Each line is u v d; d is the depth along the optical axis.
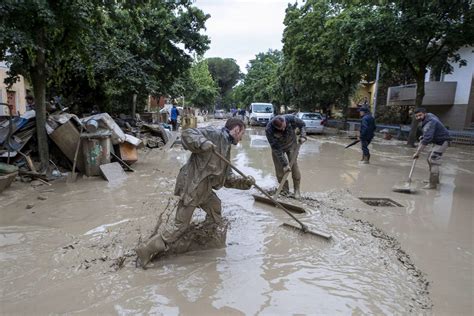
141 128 14.90
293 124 6.30
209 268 3.63
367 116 10.52
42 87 7.52
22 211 5.48
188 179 3.73
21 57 6.98
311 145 15.60
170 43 16.77
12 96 17.45
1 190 6.27
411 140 15.31
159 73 17.50
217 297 3.10
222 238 4.17
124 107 19.27
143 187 7.13
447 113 19.11
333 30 18.69
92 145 7.90
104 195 6.47
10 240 4.30
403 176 8.77
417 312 2.96
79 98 15.29
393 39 13.19
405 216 5.56
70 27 7.48
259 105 30.94
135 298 3.06
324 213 5.55
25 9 6.07
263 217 5.28
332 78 22.59
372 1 13.53
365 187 7.51
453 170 9.82
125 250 4.01
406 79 24.58
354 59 14.95
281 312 2.90
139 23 10.28
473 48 17.09
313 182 7.92
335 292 3.22
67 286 3.24
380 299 3.13
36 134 8.27
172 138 15.09
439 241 4.55
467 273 3.70
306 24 21.92
